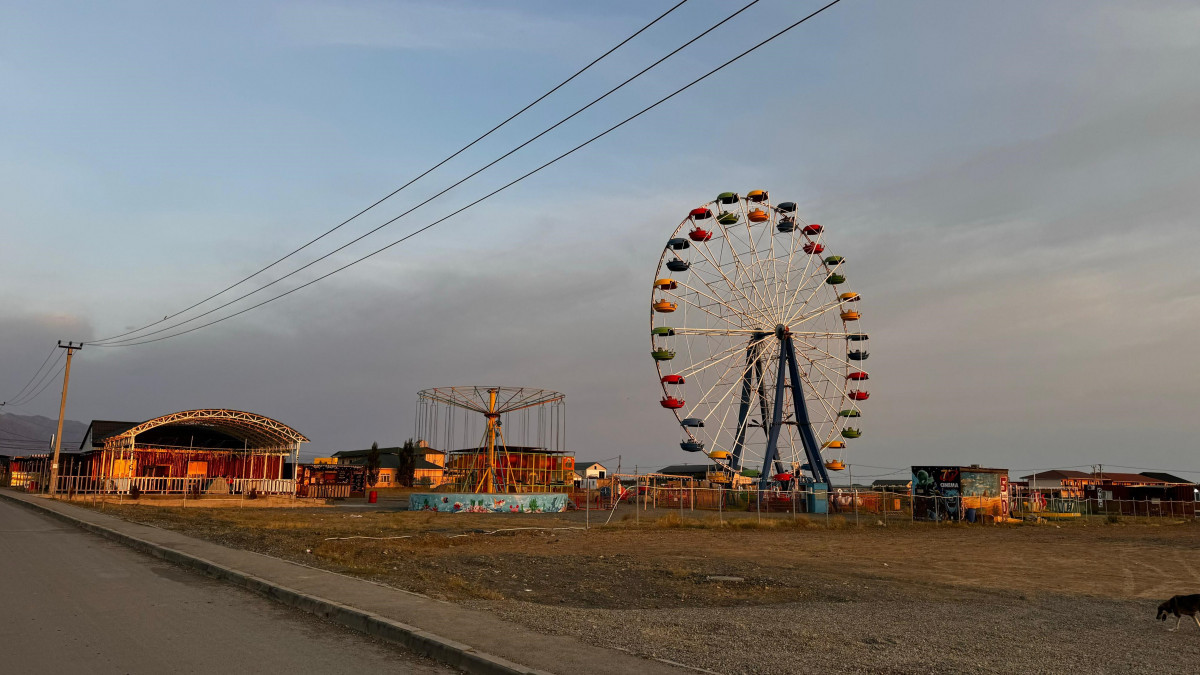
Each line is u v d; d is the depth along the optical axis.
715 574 19.92
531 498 53.81
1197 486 72.12
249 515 41.38
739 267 63.38
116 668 7.96
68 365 62.44
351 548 21.94
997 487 53.66
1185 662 10.23
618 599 15.48
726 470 63.41
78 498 57.69
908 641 10.91
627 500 68.94
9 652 8.59
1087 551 30.41
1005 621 13.38
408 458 110.44
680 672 7.96
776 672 8.31
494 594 13.98
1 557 18.09
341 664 8.33
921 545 32.56
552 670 7.82
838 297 67.19
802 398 64.19
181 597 12.62
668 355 58.66
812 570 21.89
